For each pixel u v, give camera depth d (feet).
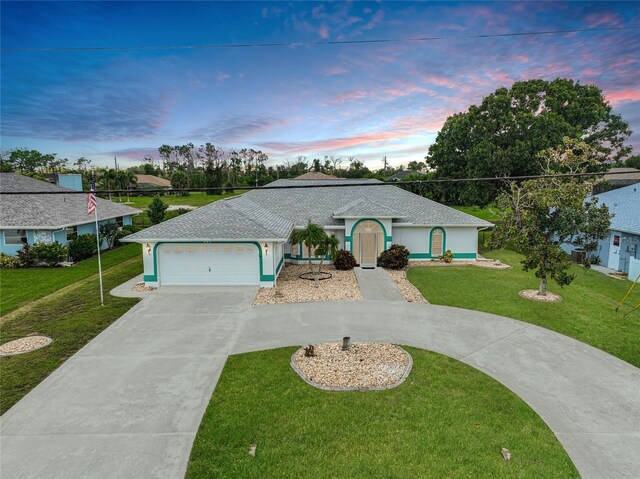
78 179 109.81
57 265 75.61
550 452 23.32
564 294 56.08
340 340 39.68
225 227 61.26
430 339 39.99
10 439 24.50
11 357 36.01
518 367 33.99
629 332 41.81
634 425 26.05
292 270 72.64
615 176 158.30
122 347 38.09
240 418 26.48
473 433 24.95
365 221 74.69
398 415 26.76
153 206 130.31
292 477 21.29
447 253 79.00
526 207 55.11
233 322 44.96
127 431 25.22
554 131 106.01
